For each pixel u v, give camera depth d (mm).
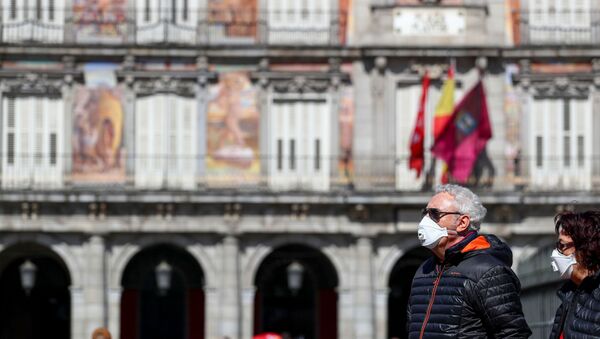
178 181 71000
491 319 16109
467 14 71375
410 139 71250
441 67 71125
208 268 70000
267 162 71062
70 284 75250
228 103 71438
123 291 72688
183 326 74500
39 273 75125
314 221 69938
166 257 73500
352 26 71812
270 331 75000
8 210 69438
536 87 71375
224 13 71812
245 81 71438
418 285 16875
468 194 16859
